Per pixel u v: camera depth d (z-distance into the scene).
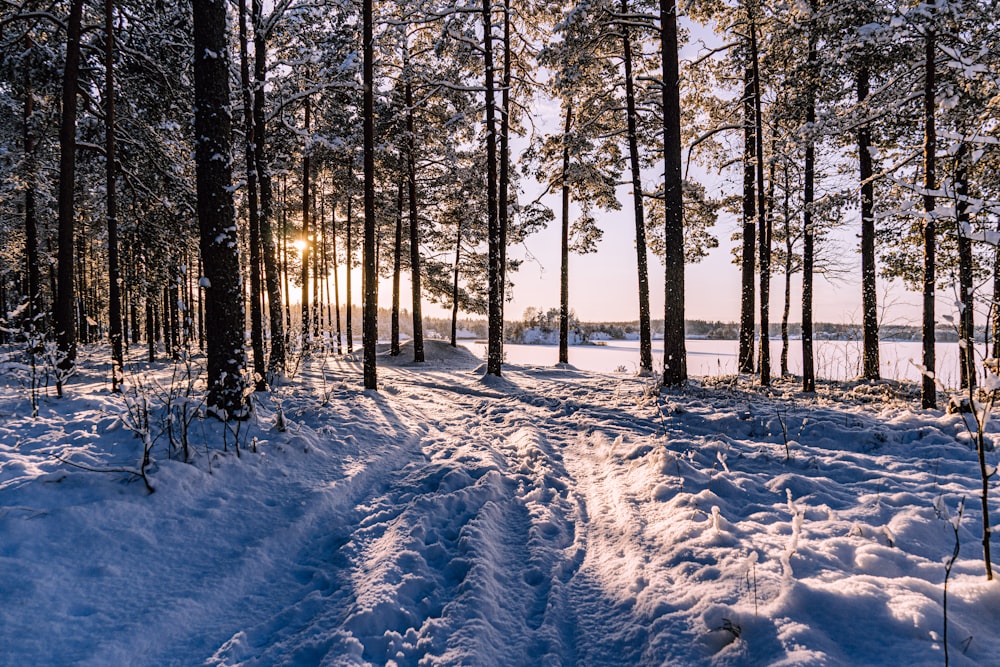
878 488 4.22
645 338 14.87
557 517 4.26
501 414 8.72
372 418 7.27
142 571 3.17
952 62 6.36
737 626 2.46
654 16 9.84
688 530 3.53
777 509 3.92
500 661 2.51
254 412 6.12
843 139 10.95
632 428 6.90
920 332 7.33
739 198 15.31
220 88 5.79
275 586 3.31
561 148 15.06
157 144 12.42
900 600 2.46
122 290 20.22
